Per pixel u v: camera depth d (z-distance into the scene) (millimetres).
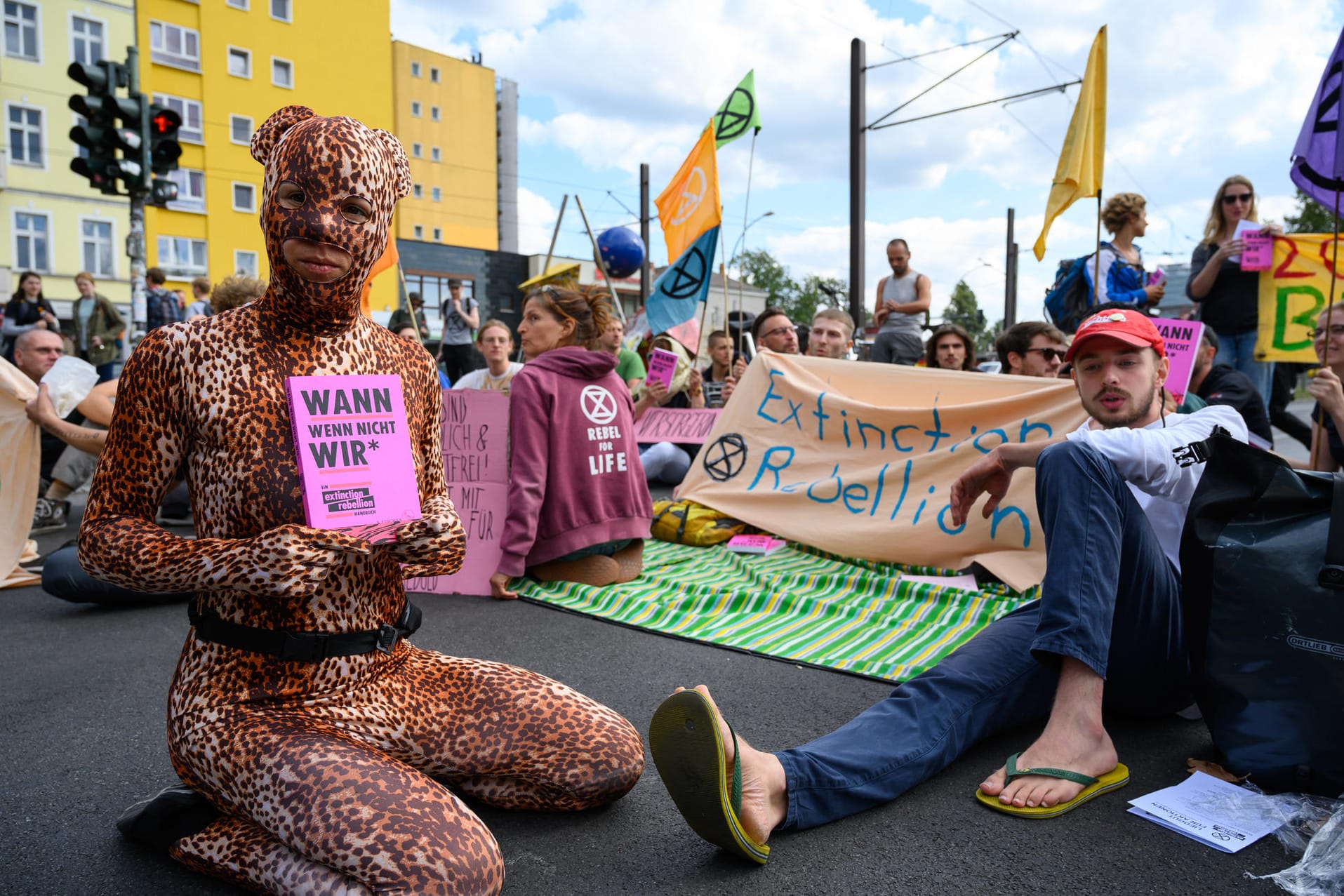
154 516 1708
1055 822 1949
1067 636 2010
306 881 1457
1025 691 2234
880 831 1923
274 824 1472
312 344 1726
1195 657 2125
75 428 4418
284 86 34250
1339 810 1816
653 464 7094
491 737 1854
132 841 1932
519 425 4078
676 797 1731
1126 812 1993
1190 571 2129
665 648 3312
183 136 31812
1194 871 1757
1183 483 2246
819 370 5211
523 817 2021
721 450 5273
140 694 2902
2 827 2018
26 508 4531
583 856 1847
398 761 1586
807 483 4871
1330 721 1926
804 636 3363
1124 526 2125
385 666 1809
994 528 4047
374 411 1766
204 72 32125
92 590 3961
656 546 5062
